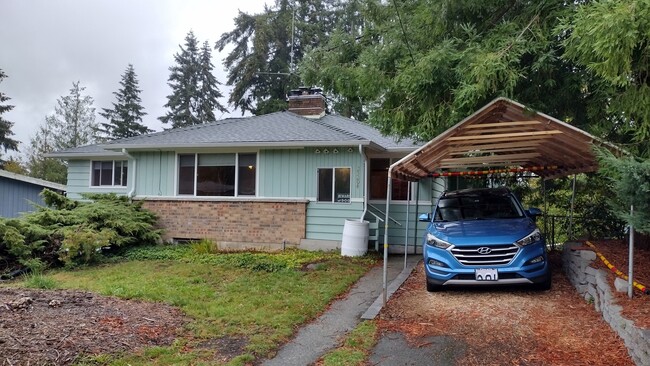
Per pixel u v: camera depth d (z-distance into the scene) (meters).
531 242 6.12
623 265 5.41
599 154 4.39
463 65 5.78
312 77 8.38
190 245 11.87
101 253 11.27
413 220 11.88
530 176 10.56
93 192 14.62
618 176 4.12
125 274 8.80
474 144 6.26
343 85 7.91
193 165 12.88
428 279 6.43
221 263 9.57
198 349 4.44
